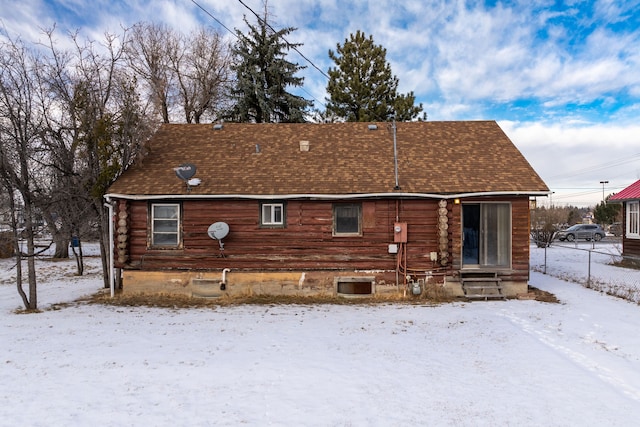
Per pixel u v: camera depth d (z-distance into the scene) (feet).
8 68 35.76
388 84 85.76
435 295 41.22
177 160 45.73
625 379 20.31
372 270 41.86
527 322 31.19
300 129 52.39
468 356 23.70
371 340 26.78
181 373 20.86
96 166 43.34
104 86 45.60
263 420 16.16
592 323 30.66
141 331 29.01
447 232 40.83
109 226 45.96
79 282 53.88
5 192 40.24
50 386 19.20
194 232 41.81
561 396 18.42
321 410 16.99
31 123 37.88
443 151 46.50
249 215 41.81
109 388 19.02
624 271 55.93
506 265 41.68
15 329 29.58
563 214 186.50
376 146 48.11
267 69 89.30
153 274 42.06
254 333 28.45
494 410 17.08
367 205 41.73
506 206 41.75
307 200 41.57
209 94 96.84
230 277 41.88
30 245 37.42
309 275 41.91
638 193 60.18
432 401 17.89
